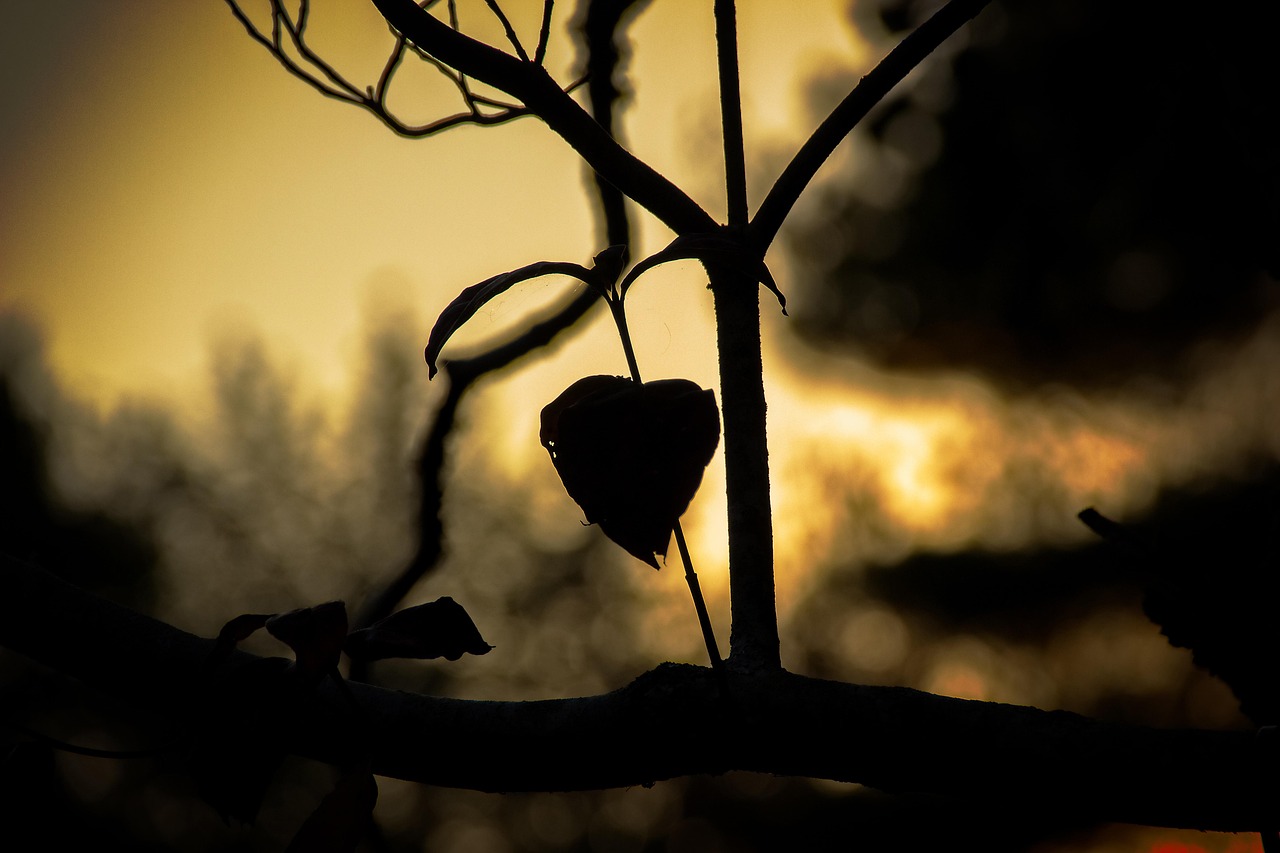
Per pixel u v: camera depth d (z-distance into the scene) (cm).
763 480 217
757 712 212
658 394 206
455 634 215
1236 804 209
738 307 218
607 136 219
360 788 211
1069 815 212
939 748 211
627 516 206
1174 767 210
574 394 208
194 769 212
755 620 215
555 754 213
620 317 209
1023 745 211
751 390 217
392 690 215
